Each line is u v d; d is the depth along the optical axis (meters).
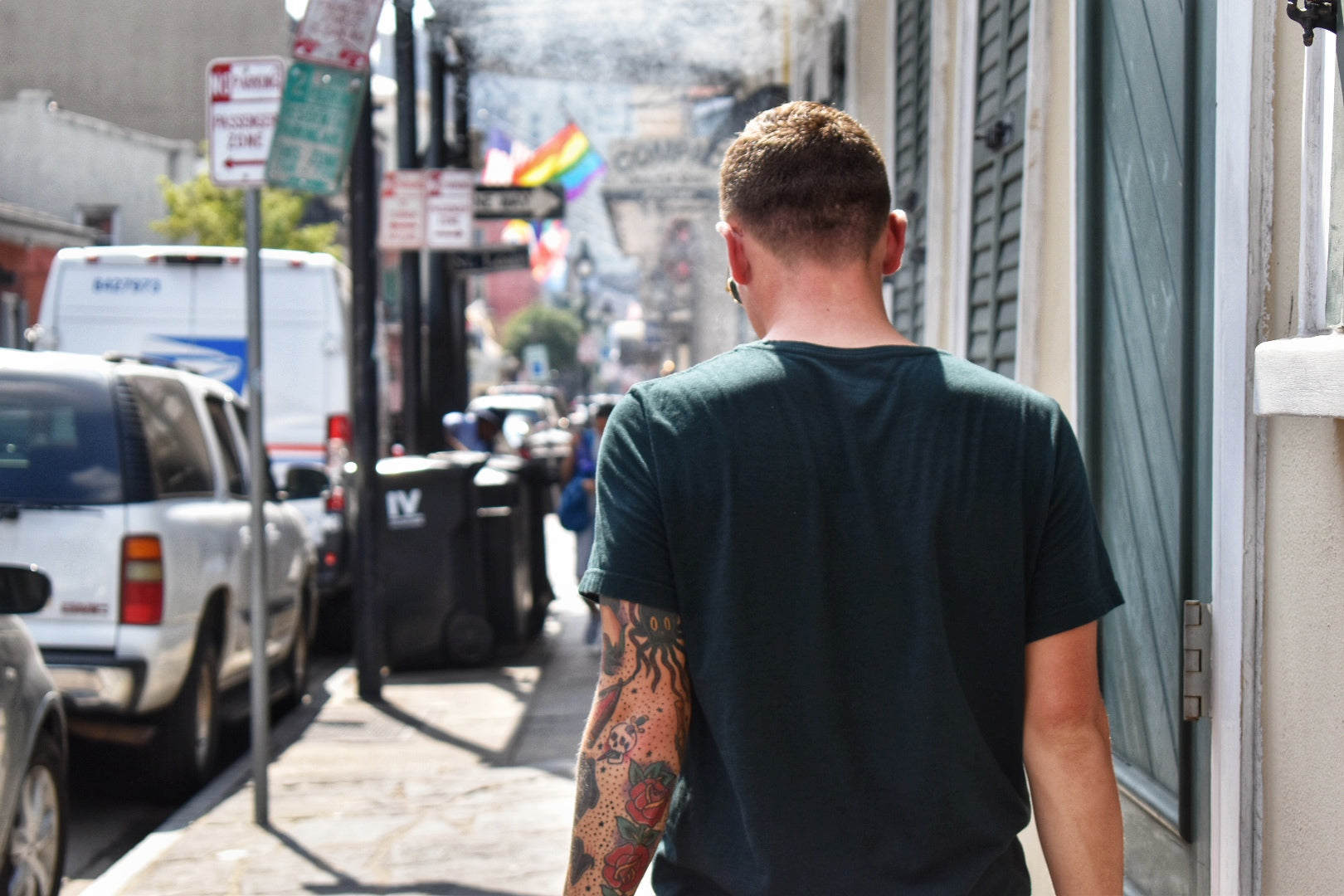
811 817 1.59
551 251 25.11
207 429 7.19
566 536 23.12
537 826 5.57
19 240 24.59
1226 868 2.28
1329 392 1.82
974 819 1.60
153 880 4.88
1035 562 1.65
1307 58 2.02
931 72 5.40
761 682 1.60
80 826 6.04
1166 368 2.61
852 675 1.60
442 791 6.16
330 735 7.49
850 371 1.67
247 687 8.09
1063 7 3.53
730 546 1.60
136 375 6.41
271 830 5.53
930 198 5.30
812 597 1.60
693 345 24.31
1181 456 2.48
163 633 5.86
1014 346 3.96
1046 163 3.65
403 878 4.91
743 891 1.60
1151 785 2.68
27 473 5.87
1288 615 2.11
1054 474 1.64
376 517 8.68
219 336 11.33
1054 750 1.64
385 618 9.57
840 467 1.62
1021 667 1.64
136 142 29.59
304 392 11.41
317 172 5.91
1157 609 2.66
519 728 7.62
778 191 1.74
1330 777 1.97
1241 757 2.25
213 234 28.27
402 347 12.52
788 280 1.76
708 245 20.84
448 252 14.61
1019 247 3.92
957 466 1.62
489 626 9.68
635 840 1.62
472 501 9.72
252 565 5.70
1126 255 2.89
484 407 26.45
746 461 1.62
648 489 1.64
